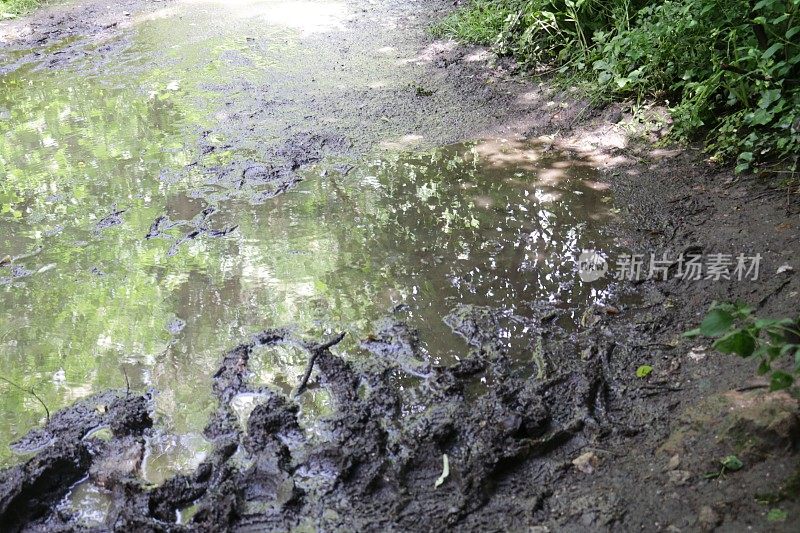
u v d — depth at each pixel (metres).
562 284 3.77
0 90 6.79
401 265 3.99
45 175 5.18
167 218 4.57
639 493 2.54
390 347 3.40
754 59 4.81
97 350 3.47
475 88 6.19
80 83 6.86
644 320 3.46
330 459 2.81
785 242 3.79
